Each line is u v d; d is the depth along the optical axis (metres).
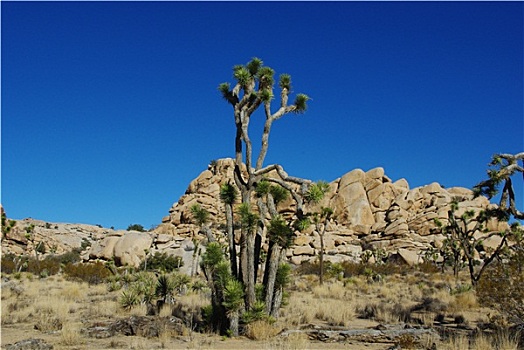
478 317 13.49
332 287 22.33
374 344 9.37
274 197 11.66
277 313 11.00
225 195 11.16
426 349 8.52
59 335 10.14
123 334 10.09
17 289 20.11
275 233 10.57
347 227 54.84
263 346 8.80
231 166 61.69
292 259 46.31
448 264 41.88
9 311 13.88
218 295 10.73
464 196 56.22
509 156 11.94
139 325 10.17
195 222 11.41
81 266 33.47
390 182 59.44
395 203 55.53
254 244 11.10
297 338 9.13
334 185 60.34
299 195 10.61
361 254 46.78
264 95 10.98
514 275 9.60
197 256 40.84
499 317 10.45
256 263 11.20
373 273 33.56
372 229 53.53
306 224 10.53
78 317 13.20
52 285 25.81
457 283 26.62
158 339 9.59
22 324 11.91
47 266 37.66
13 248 55.16
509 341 8.44
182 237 51.69
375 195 57.62
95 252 48.94
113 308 14.70
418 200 55.72
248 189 11.20
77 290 21.02
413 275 35.59
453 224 27.20
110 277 29.58
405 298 19.53
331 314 13.09
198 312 13.02
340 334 9.84
